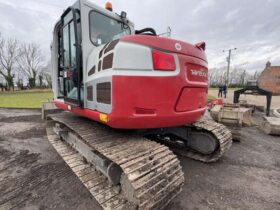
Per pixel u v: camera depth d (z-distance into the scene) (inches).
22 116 327.0
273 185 105.7
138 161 76.9
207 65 107.3
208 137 131.5
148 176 71.9
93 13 118.6
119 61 81.4
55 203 88.7
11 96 818.2
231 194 96.5
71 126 121.5
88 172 101.0
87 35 113.5
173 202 89.4
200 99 101.1
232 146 173.8
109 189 85.0
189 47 92.7
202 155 139.0
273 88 1440.7
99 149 85.0
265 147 171.9
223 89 739.4
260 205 88.3
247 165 131.1
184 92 89.6
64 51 139.3
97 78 94.7
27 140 188.5
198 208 85.4
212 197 93.7
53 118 156.2
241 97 780.6
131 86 80.2
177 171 83.5
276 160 140.9
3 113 361.4
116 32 137.1
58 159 140.4
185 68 88.7
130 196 72.1
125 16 142.6
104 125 123.3
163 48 83.3
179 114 89.0
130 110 80.9
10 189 100.8
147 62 81.2
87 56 112.5
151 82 81.1
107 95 86.6
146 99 81.5
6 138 195.6
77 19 114.7
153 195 70.7
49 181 108.7
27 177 113.5
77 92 114.9
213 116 239.6
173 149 151.7
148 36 83.8
